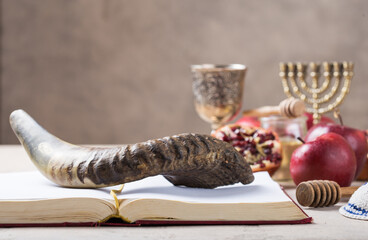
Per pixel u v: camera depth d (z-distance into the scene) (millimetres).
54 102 3150
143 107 3158
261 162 1104
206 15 3113
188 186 889
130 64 3139
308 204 897
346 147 1024
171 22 3123
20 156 1384
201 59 3129
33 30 3123
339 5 3053
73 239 758
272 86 3109
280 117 1170
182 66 3137
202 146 834
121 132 3168
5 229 793
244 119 1284
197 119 3150
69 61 3131
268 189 876
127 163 824
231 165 857
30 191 839
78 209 800
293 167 1039
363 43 3055
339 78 1382
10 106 3143
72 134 3166
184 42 3127
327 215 871
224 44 3115
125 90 3150
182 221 805
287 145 1135
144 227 805
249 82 3123
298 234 778
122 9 3117
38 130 923
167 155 823
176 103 3152
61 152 879
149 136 3170
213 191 869
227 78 1304
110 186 856
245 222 812
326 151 1013
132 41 3129
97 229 793
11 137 3146
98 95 3150
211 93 1309
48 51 3127
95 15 3119
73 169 848
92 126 3164
